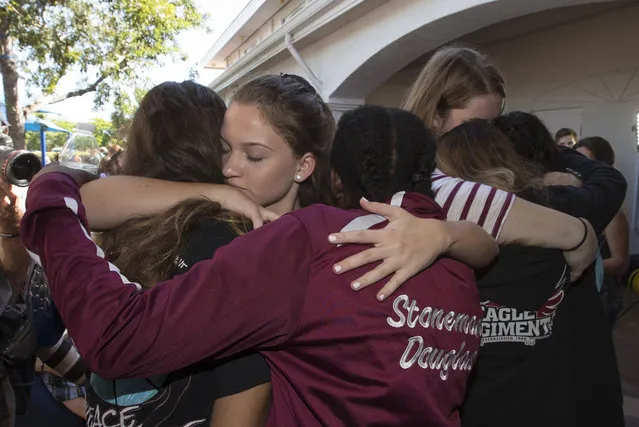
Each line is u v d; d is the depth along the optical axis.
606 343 1.41
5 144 1.83
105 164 1.26
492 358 1.28
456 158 1.38
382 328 0.83
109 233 1.09
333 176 1.12
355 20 6.75
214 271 0.82
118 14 10.58
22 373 1.50
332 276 0.85
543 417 1.26
